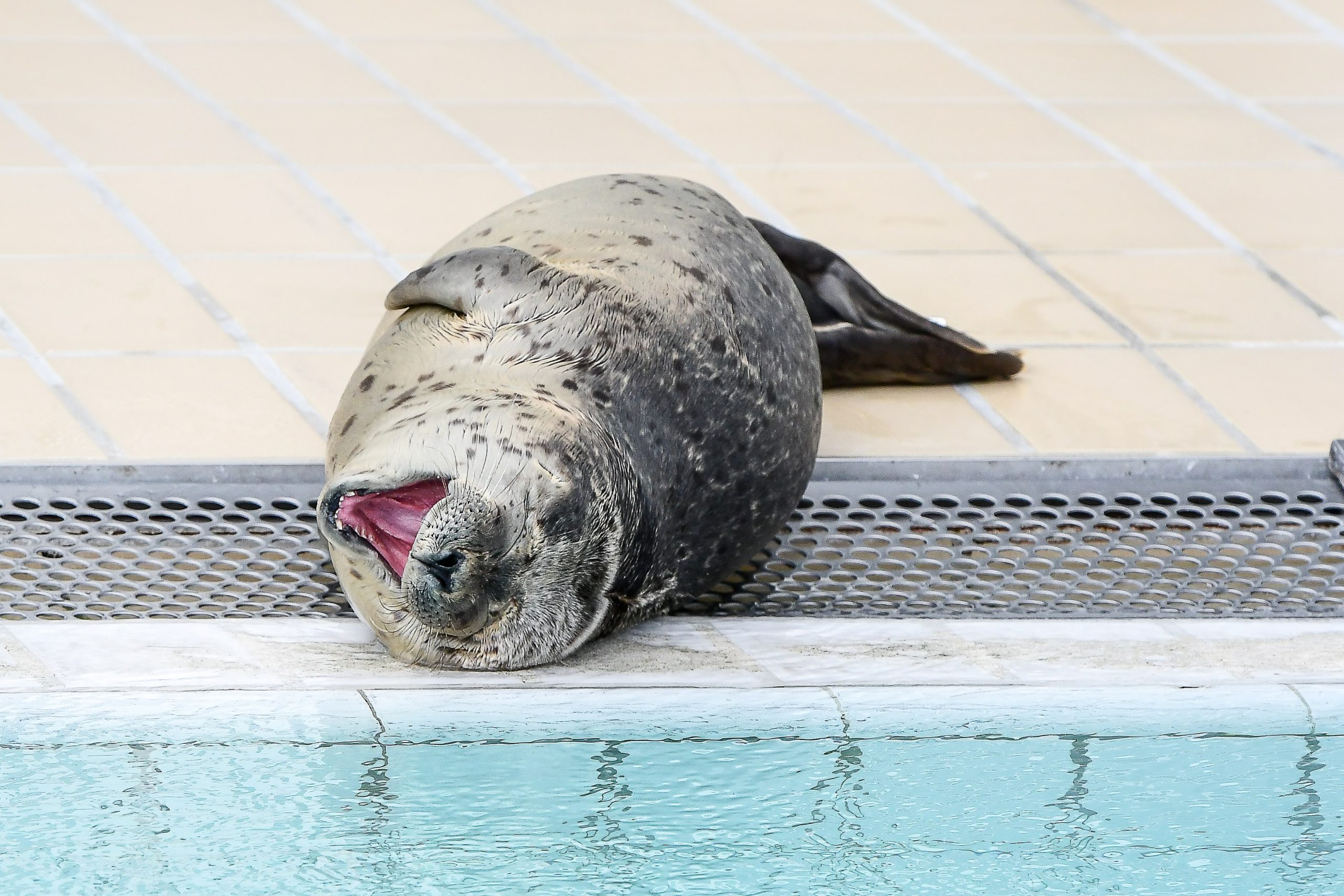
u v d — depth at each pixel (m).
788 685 7.82
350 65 17.27
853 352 10.84
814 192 14.41
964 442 10.35
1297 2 20.78
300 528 9.15
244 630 8.10
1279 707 7.86
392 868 6.52
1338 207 14.59
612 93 16.81
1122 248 13.48
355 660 7.87
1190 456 10.11
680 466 7.89
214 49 17.53
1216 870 6.70
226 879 6.41
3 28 17.78
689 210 9.28
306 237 13.02
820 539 9.34
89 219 13.12
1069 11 20.27
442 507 6.84
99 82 16.38
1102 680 8.00
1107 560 9.23
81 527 8.99
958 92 17.27
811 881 6.55
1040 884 6.57
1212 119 16.75
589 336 7.85
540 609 7.35
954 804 7.11
